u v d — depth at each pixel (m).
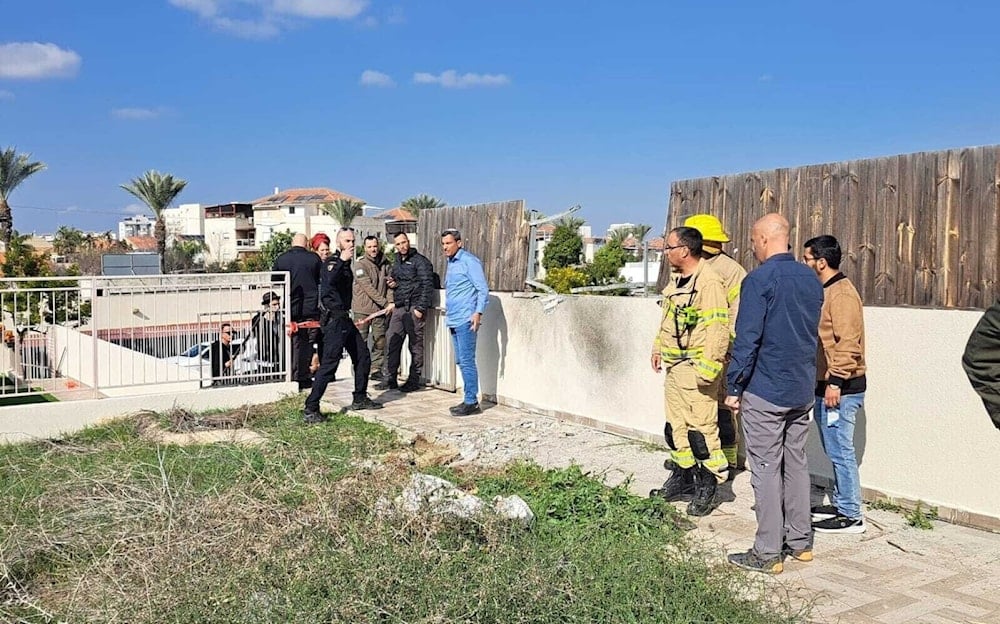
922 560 4.98
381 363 11.73
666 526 5.37
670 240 5.92
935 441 5.66
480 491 6.18
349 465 6.50
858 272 6.12
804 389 4.81
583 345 8.75
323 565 4.21
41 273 27.84
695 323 5.82
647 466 7.22
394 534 4.55
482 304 9.24
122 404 9.38
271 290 10.43
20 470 6.96
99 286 9.52
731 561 4.91
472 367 9.40
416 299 10.72
